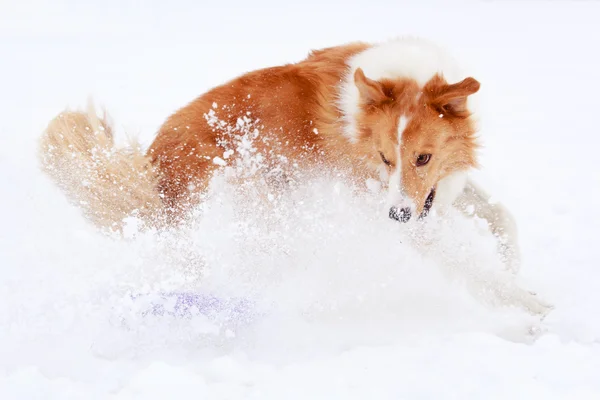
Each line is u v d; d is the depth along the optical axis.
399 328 5.84
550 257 7.19
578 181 9.69
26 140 11.26
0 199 8.54
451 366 4.92
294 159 6.86
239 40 22.72
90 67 18.58
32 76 17.28
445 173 6.31
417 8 29.89
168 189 6.97
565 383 4.67
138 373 4.83
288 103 6.79
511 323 5.88
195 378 4.81
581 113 13.98
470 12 28.55
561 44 21.80
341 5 31.42
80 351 5.41
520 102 15.02
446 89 5.92
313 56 7.07
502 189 9.46
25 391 4.71
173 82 16.47
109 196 6.91
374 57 6.50
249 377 4.97
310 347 5.57
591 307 5.95
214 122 6.95
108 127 7.04
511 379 4.68
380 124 6.09
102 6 32.47
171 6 32.41
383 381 4.77
